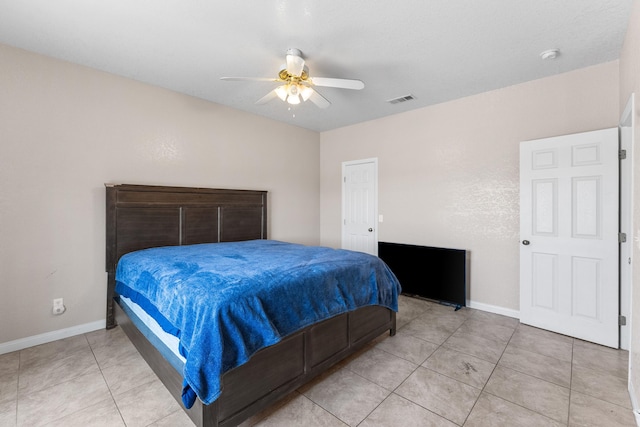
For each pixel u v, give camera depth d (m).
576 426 1.70
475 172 3.59
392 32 2.32
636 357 1.83
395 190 4.37
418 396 1.97
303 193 5.11
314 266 2.27
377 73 3.02
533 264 3.06
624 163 2.57
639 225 1.79
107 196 2.96
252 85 3.34
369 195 4.71
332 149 5.23
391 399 1.94
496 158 3.43
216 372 1.46
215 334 1.50
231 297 1.64
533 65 2.84
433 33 2.34
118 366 2.32
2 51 2.49
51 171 2.73
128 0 1.96
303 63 2.44
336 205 5.18
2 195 2.51
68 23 2.21
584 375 2.19
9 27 2.26
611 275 2.62
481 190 3.54
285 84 2.68
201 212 3.66
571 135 2.82
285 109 4.17
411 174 4.18
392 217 4.41
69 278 2.84
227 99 3.79
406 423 1.73
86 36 2.39
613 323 2.61
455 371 2.26
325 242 5.35
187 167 3.64
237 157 4.16
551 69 2.92
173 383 1.75
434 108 3.94
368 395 1.98
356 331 2.43
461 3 2.00
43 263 2.70
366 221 4.75
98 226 2.99
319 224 5.41
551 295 2.95
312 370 2.04
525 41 2.44
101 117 3.00
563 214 2.87
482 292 3.56
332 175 5.23
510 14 2.11
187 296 1.71
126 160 3.16
